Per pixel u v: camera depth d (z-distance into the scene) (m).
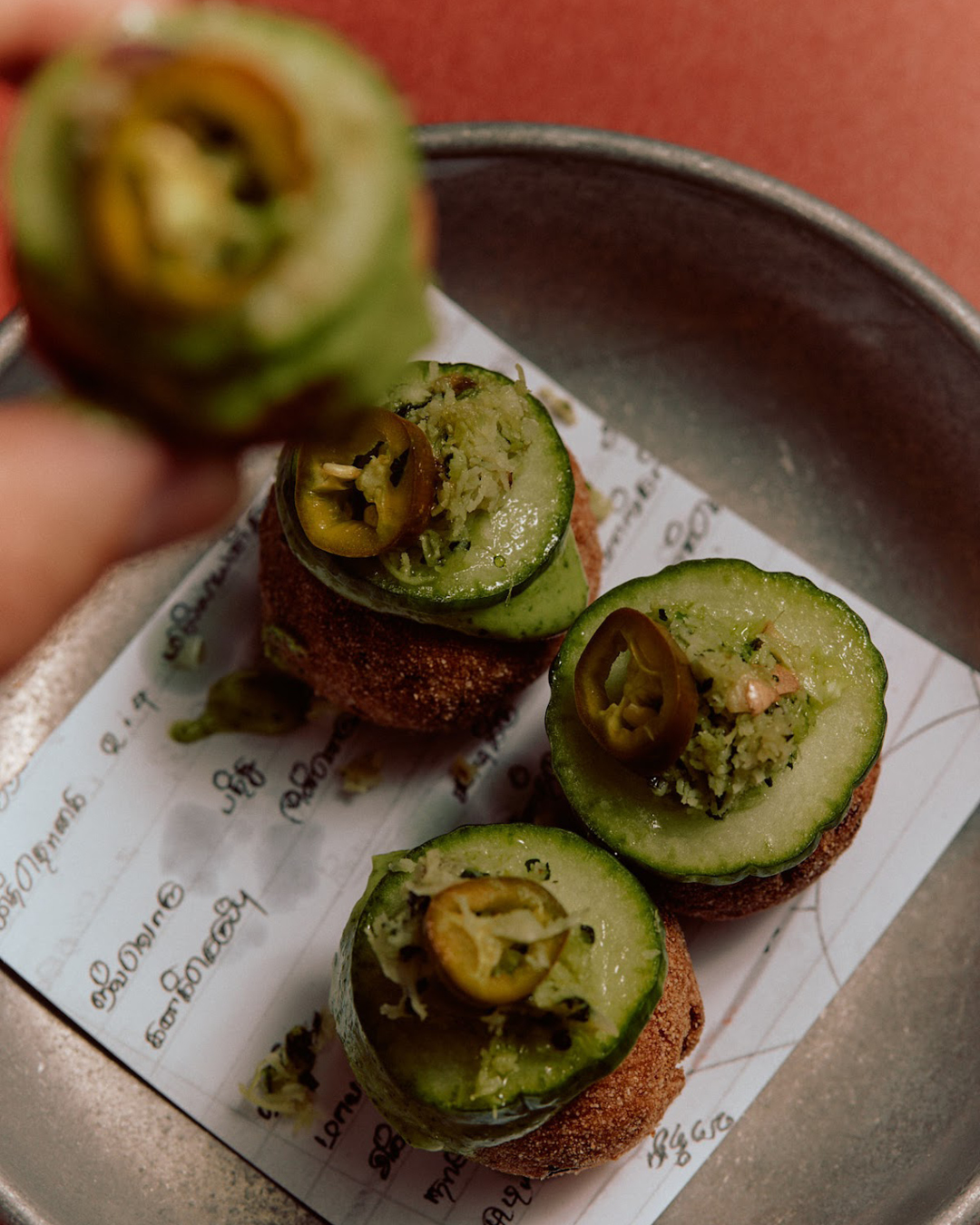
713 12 0.32
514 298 0.30
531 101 0.32
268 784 0.29
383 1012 0.25
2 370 0.28
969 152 0.32
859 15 0.32
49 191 0.19
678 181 0.29
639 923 0.26
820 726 0.27
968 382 0.29
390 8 0.32
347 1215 0.28
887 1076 0.28
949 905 0.29
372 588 0.27
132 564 0.30
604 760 0.27
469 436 0.27
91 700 0.29
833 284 0.29
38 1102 0.28
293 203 0.18
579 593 0.28
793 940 0.29
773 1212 0.28
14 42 0.21
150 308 0.18
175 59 0.18
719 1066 0.28
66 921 0.29
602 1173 0.28
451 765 0.29
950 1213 0.26
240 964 0.29
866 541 0.30
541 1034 0.25
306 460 0.26
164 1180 0.28
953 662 0.29
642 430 0.31
